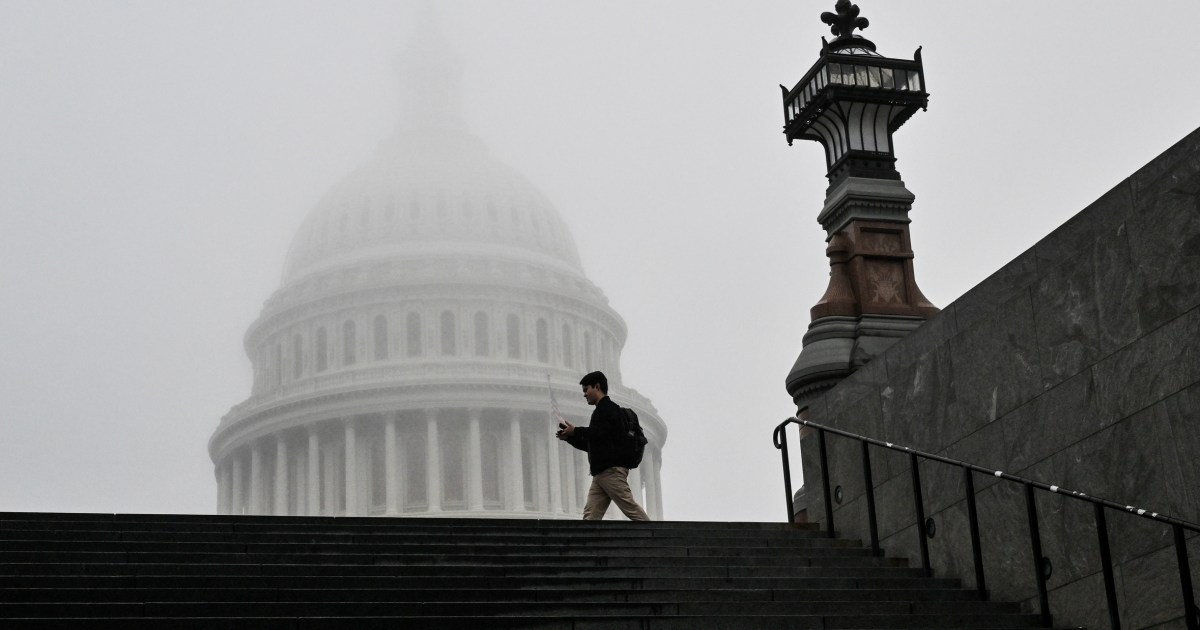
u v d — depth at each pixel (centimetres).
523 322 14438
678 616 1616
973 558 1900
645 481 14488
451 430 13838
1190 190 1658
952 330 2083
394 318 14225
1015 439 1927
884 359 2247
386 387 13562
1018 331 1938
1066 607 1805
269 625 1505
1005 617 1742
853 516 2280
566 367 14562
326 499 13700
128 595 1583
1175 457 1648
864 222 2773
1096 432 1780
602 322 15112
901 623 1688
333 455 13838
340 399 13612
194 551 1817
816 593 1789
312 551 1855
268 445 14062
